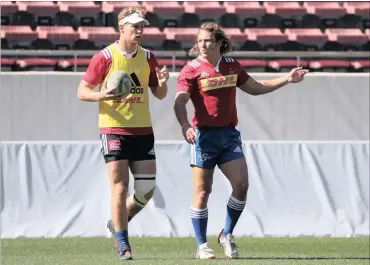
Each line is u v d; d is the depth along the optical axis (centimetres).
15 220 3616
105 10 5875
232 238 2458
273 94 4784
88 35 5725
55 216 3647
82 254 2692
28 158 3653
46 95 4709
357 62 5597
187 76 2355
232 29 5856
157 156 3709
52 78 4716
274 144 3744
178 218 3694
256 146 3738
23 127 4697
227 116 2375
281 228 3706
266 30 5881
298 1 6053
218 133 2372
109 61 2234
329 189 3741
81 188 3678
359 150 3766
